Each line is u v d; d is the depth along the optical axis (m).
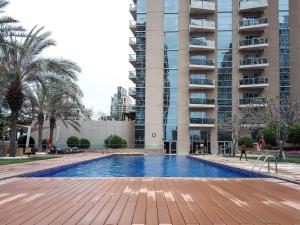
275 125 34.06
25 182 11.62
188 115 56.28
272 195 8.95
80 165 24.55
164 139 56.09
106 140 53.00
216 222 5.84
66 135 55.41
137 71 57.19
